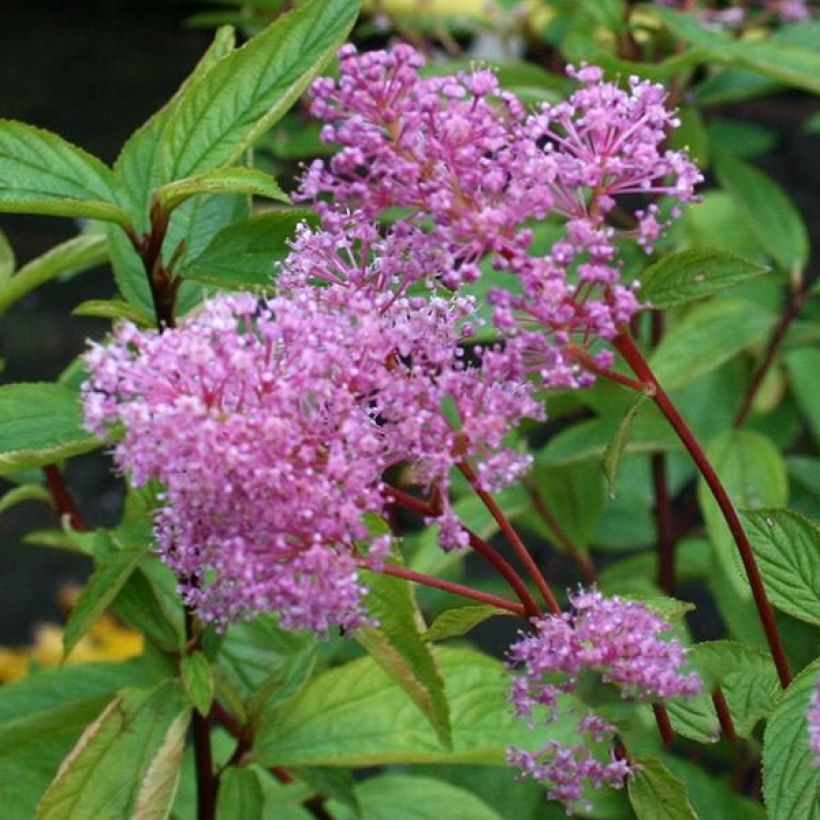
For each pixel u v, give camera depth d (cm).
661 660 41
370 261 45
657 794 43
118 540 53
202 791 53
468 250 41
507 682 54
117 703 50
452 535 41
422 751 52
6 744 55
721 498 43
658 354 71
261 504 40
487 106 41
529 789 70
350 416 40
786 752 41
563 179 41
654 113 41
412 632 45
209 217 52
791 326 80
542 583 43
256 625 56
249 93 48
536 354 41
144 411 39
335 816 63
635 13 80
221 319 40
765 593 44
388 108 40
